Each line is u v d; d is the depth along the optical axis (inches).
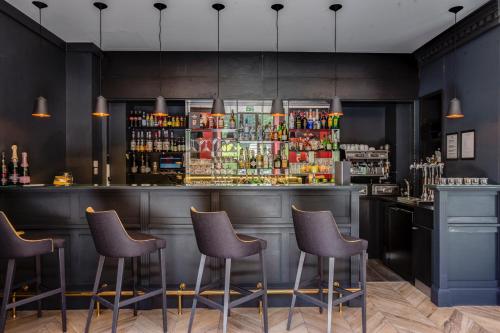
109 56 210.1
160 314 129.5
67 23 169.6
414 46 203.9
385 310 131.7
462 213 137.8
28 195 133.5
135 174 233.0
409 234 162.9
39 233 134.3
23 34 157.9
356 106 243.8
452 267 137.9
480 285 137.9
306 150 223.5
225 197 135.9
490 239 138.5
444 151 186.4
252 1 148.4
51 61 181.9
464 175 168.9
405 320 122.9
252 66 213.3
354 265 135.5
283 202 135.8
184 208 135.4
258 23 171.2
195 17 164.1
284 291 132.3
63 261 115.9
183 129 236.5
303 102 221.0
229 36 188.4
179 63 211.8
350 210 136.3
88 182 196.1
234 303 104.8
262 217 135.9
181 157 236.4
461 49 171.6
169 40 194.2
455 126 176.6
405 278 167.8
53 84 183.6
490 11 145.3
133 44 199.8
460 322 121.3
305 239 107.3
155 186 134.3
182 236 135.5
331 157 224.8
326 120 223.8
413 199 179.5
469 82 165.3
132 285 133.4
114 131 222.8
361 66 215.5
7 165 145.9
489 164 151.0
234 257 102.7
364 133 246.4
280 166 221.0
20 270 133.6
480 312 130.2
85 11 156.9
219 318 125.5
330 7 153.6
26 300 109.0
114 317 101.6
